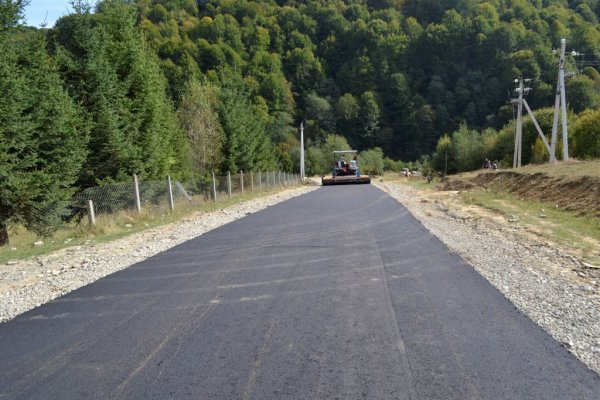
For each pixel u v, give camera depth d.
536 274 6.37
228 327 4.41
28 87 11.84
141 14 78.19
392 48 95.44
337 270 6.55
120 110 15.92
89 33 14.95
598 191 12.80
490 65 83.38
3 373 3.58
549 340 4.02
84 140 13.57
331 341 4.02
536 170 19.73
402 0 110.19
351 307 4.93
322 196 21.55
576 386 3.21
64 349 4.01
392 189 26.22
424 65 94.06
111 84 15.26
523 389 3.17
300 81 93.00
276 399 3.07
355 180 35.06
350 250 7.95
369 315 4.67
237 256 7.64
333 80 97.81
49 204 12.13
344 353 3.77
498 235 9.77
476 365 3.54
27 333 4.44
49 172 12.26
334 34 101.94
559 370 3.45
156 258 7.74
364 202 17.30
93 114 14.82
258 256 7.59
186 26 77.38
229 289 5.70
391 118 93.06
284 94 83.62
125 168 16.19
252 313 4.80
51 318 4.86
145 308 5.06
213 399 3.09
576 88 52.34
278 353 3.79
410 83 93.62
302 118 88.94
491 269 6.61
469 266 6.76
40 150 12.16
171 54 62.88
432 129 86.38
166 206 15.66
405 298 5.23
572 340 4.02
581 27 57.16
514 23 79.19
